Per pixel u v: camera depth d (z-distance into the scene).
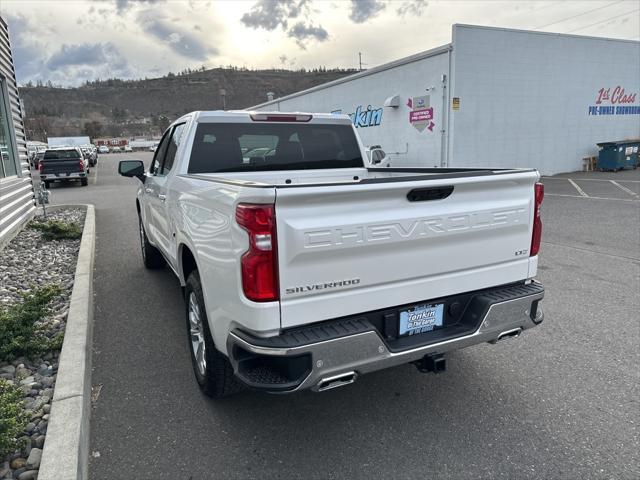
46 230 8.69
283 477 2.66
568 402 3.35
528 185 3.22
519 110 19.02
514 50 18.31
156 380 3.75
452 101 17.47
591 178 18.50
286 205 2.42
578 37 19.86
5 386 3.25
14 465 2.63
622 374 3.73
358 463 2.77
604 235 8.78
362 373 2.65
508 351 4.15
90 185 24.12
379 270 2.71
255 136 4.52
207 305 3.04
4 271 6.47
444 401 3.41
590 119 21.22
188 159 4.25
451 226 2.89
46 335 4.29
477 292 3.15
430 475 2.66
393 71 20.20
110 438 3.02
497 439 2.96
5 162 9.26
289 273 2.47
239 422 3.19
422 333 2.96
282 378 2.53
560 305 5.21
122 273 6.66
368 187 2.55
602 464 2.72
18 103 10.78
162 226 4.84
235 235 2.55
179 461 2.80
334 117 4.91
